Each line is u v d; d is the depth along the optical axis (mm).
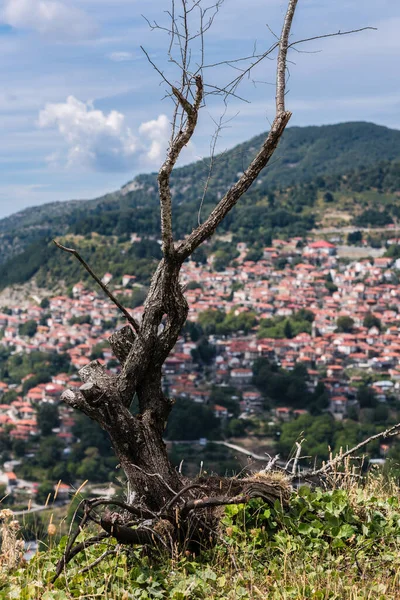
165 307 3930
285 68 3922
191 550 3709
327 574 3355
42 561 3656
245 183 3916
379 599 3105
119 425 3734
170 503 3611
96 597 3189
